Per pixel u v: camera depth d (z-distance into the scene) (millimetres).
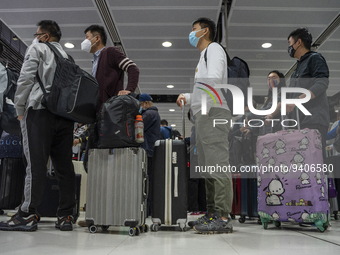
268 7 4996
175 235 1813
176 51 6574
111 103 1950
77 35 5910
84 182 4164
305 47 2398
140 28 5645
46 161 1923
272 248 1363
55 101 1858
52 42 2102
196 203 3689
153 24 5504
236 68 2150
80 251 1242
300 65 2346
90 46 2432
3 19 5391
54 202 2539
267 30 5668
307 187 2055
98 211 1897
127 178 1890
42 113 1909
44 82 1911
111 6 4996
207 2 4891
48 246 1353
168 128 3977
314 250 1318
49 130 1933
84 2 4906
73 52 6672
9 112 2465
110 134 1912
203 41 2295
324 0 4812
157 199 2059
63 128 2041
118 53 2277
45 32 2123
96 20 5391
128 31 5754
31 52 1929
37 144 1880
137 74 2230
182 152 2094
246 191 2852
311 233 1970
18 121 2486
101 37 2451
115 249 1300
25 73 1881
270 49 6387
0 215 3031
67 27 5617
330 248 1373
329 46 6195
